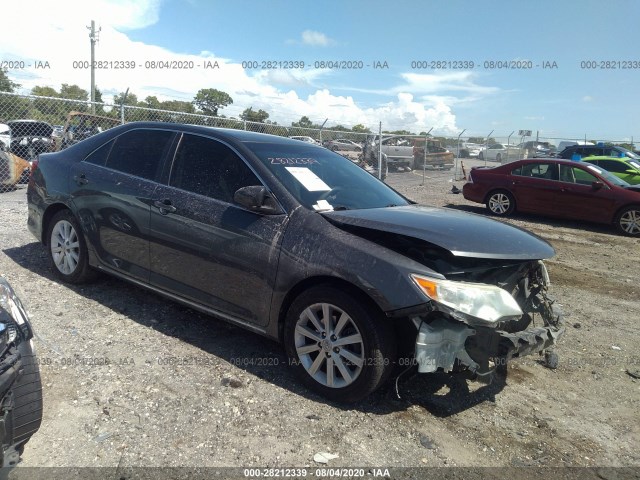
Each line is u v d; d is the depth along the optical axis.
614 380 4.07
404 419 3.25
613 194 11.11
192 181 4.07
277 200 3.64
